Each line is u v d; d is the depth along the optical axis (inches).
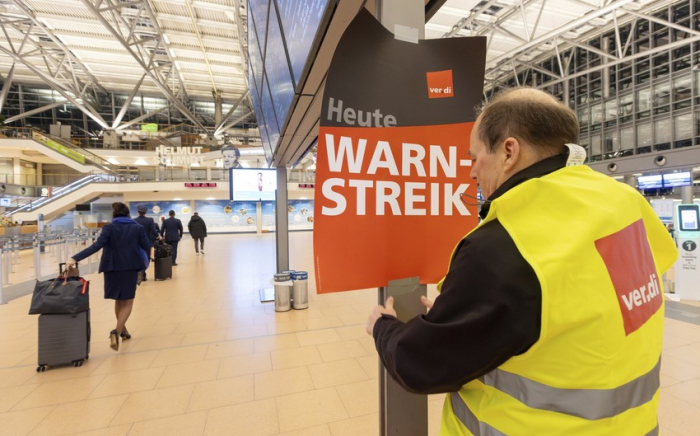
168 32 616.4
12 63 810.2
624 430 20.6
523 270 19.2
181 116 1090.7
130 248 119.1
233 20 577.6
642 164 351.6
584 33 572.7
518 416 20.7
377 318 29.9
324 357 113.4
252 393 92.0
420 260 39.7
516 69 717.9
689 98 492.4
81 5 550.6
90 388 95.3
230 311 166.9
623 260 21.7
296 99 77.5
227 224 797.9
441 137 40.1
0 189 709.9
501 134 25.0
